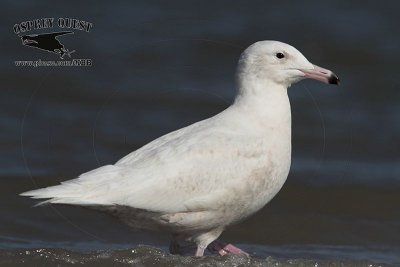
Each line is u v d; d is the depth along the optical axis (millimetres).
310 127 19109
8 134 18062
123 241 13977
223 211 11719
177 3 24297
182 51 21781
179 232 12000
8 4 23312
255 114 11992
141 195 11242
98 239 14031
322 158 17766
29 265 11930
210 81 20828
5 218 14492
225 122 11945
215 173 11477
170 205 11391
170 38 21984
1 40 21641
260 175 11750
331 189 16297
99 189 11242
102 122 18953
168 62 21266
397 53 22984
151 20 22953
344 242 14211
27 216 14648
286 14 24469
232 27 23375
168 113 19438
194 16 23469
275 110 12031
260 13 24375
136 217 11625
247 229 14539
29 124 18594
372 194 16094
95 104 19625
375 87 21188
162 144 11781
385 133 19000
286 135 12055
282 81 12117
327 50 23016
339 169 17266
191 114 19422
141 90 20297
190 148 11516
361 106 20266
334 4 25125
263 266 12148
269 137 11883
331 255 13477
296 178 16703
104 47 21422
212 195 11484
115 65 20938
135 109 19578
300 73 12086
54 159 17203
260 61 12047
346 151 18172
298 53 12133
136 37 22016
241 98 12148
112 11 23578
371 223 14938
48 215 14766
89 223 14570
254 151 11703
